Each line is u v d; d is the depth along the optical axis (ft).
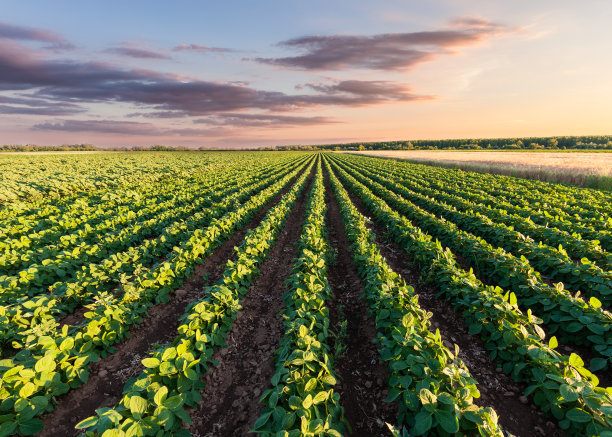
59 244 31.83
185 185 78.18
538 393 13.19
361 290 25.85
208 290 20.57
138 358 18.30
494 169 103.86
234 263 26.17
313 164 195.00
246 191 65.57
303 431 9.85
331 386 15.64
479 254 27.02
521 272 22.54
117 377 16.69
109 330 18.38
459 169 120.57
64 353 15.17
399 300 18.13
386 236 39.86
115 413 10.32
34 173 99.86
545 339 18.57
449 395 10.89
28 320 19.20
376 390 15.44
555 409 12.33
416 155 231.09
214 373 16.80
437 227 36.81
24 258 26.86
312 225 36.04
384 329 17.94
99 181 81.92
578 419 10.90
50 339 14.88
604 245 29.99
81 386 15.65
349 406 14.58
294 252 37.52
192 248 29.76
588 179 73.67
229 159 206.49
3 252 29.99
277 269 32.01
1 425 11.62
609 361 15.90
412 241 31.81
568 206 45.52
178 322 22.31
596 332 15.62
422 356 13.34
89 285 23.11
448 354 13.78
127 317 20.02
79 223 39.65
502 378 15.71
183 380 13.69
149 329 20.90
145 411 11.12
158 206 48.73
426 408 10.59
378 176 99.76
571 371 12.36
